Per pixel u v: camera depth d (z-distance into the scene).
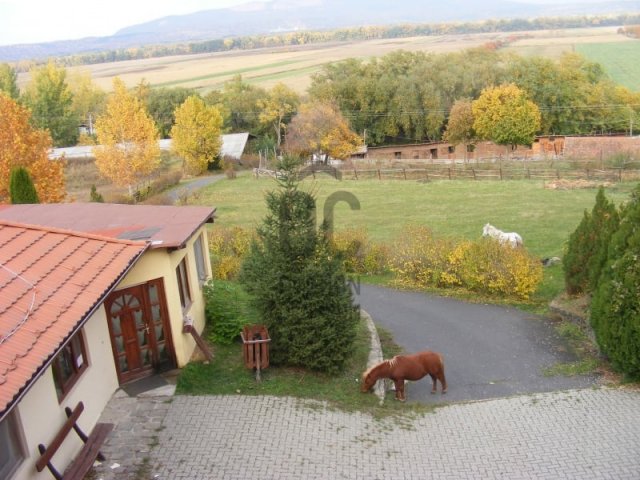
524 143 61.16
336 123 57.69
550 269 21.64
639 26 147.25
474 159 53.75
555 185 37.97
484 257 19.38
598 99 69.69
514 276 18.67
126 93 39.62
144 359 11.77
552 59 82.62
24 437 7.67
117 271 9.87
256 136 75.62
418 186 41.19
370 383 12.08
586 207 31.47
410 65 79.19
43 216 15.02
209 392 11.57
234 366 12.78
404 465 9.74
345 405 11.69
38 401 8.07
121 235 12.20
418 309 18.36
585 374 13.17
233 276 19.42
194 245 13.95
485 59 80.88
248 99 77.06
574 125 69.88
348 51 146.25
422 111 69.75
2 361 6.85
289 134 60.28
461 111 62.44
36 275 9.05
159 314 11.82
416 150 70.56
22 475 7.54
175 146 53.97
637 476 9.16
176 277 12.09
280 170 12.94
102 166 39.22
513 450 10.19
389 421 11.30
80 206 16.17
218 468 9.12
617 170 40.72
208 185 46.03
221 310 14.15
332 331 12.38
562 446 10.20
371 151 70.62
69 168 53.97
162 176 47.28
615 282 12.47
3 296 8.23
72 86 89.69
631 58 103.69
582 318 15.80
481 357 14.58
